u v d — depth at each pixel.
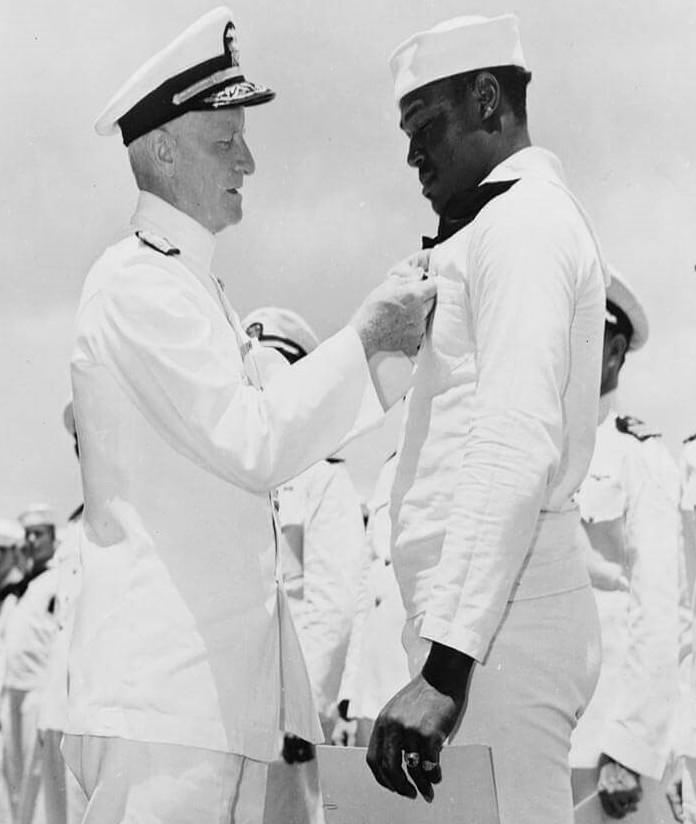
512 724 3.24
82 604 3.23
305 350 6.07
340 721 6.02
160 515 3.22
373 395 3.34
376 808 3.27
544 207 3.28
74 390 3.35
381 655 5.82
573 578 3.36
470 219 3.42
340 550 6.07
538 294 3.17
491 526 3.07
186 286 3.32
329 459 6.18
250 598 3.23
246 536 3.26
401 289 3.34
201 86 3.45
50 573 8.19
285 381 3.24
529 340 3.13
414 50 3.52
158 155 3.45
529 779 3.24
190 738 3.10
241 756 3.18
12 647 8.07
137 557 3.20
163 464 3.25
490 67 3.50
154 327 3.24
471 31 3.49
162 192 3.46
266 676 3.23
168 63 3.43
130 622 3.16
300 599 6.07
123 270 3.30
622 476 5.36
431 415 3.39
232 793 3.16
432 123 3.53
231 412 3.19
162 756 3.09
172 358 3.21
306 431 3.21
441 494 3.35
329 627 5.97
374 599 5.87
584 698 3.38
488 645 3.11
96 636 3.18
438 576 3.12
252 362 3.44
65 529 8.47
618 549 5.34
